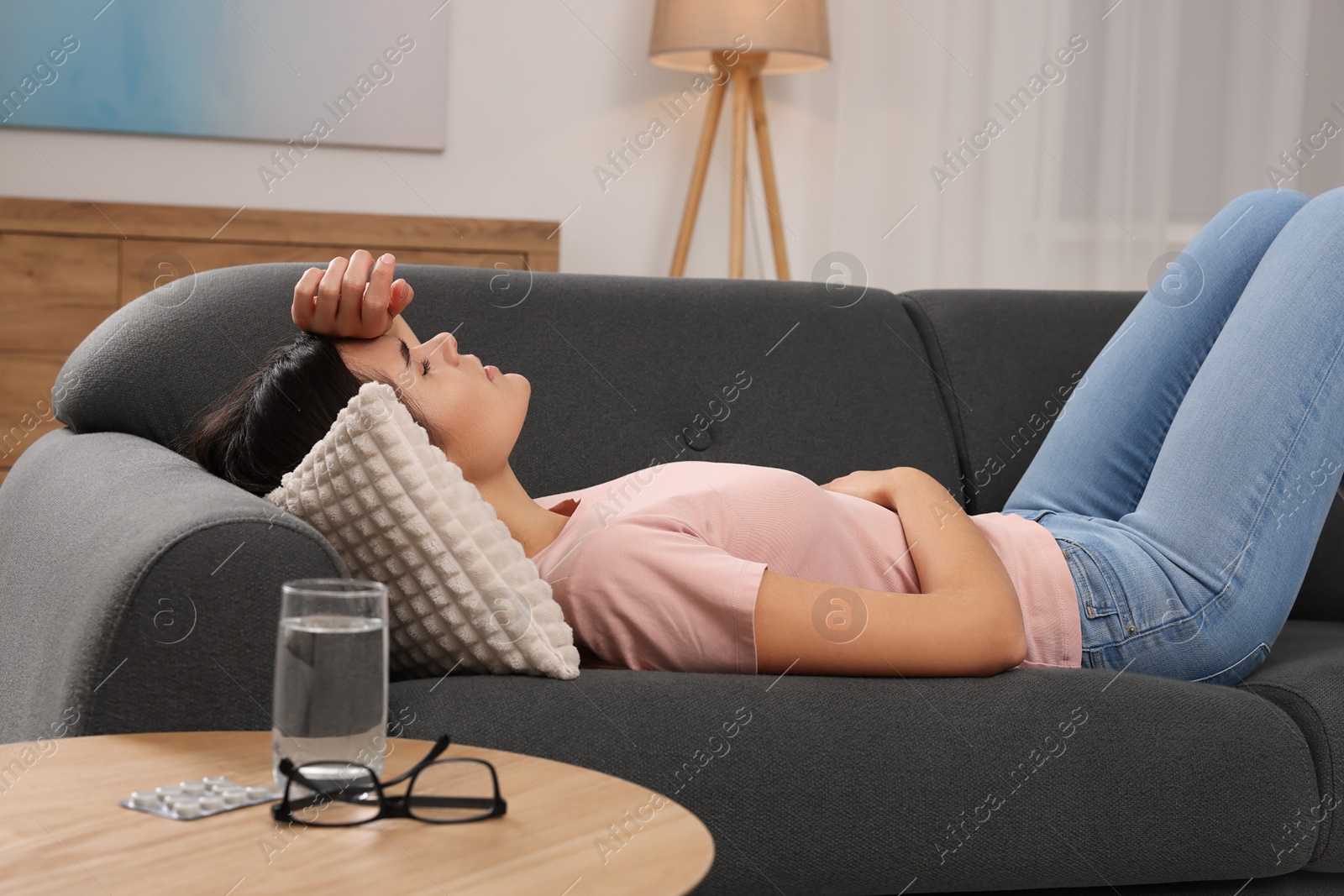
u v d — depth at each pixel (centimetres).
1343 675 103
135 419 124
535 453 138
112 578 77
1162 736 92
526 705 84
